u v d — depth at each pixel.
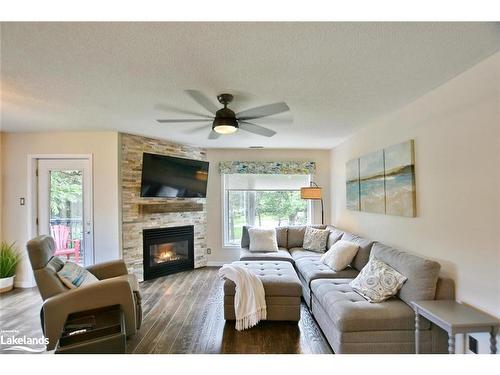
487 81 1.90
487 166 1.90
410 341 2.18
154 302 3.57
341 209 4.97
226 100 2.59
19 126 3.82
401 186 2.88
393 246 3.12
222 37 1.64
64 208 4.25
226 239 5.61
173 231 4.92
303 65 2.00
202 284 4.30
